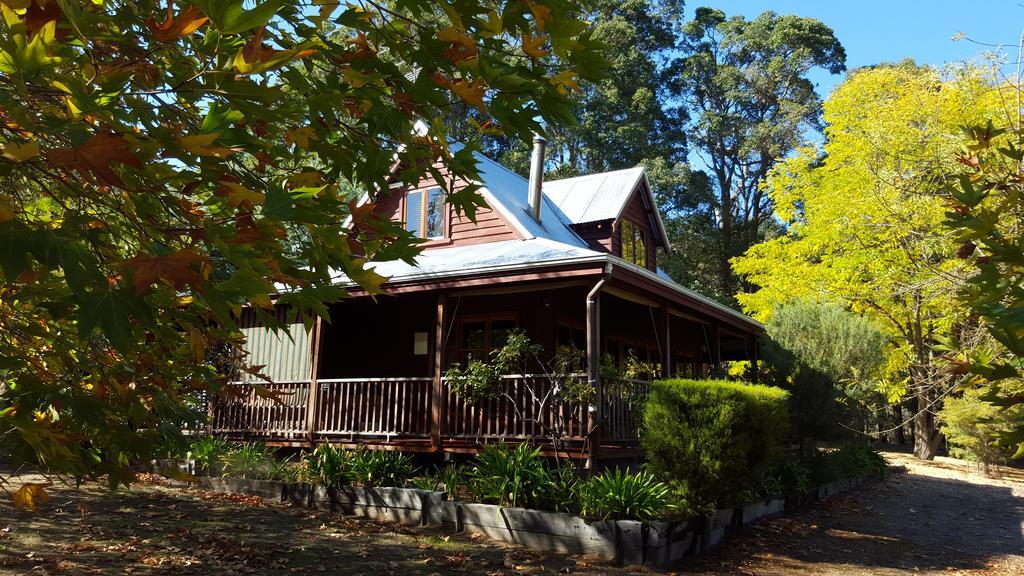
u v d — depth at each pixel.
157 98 2.17
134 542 7.64
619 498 8.31
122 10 2.14
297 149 3.01
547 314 13.94
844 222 18.09
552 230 16.70
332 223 2.23
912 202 10.89
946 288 10.05
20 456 2.26
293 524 9.07
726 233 44.06
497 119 2.79
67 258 1.67
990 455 20.14
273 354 14.30
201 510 9.57
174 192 2.55
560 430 10.72
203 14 1.68
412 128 2.97
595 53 2.58
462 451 11.05
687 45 51.50
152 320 1.74
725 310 15.03
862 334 15.61
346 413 12.61
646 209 20.50
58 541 7.49
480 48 2.65
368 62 2.74
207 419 3.28
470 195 3.15
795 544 9.70
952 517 12.84
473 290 11.99
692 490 9.06
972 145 2.86
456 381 11.32
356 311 15.84
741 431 9.27
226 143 1.98
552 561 7.89
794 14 48.81
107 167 1.60
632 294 12.35
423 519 9.37
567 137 40.91
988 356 2.25
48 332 2.60
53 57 1.60
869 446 19.17
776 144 44.88
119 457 2.57
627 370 11.98
